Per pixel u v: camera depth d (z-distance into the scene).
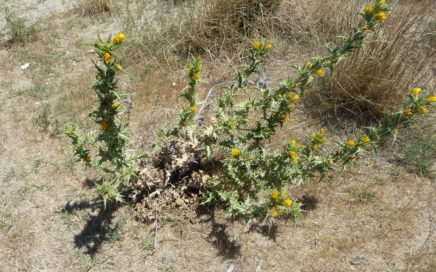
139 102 3.90
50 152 3.38
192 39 4.46
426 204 2.91
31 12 5.64
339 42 4.26
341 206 2.94
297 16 4.71
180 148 2.85
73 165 3.26
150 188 2.88
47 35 5.05
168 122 3.68
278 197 2.30
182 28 4.66
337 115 3.69
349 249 2.67
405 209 2.87
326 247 2.69
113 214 2.90
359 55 3.62
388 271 2.53
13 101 3.93
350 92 3.62
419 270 2.52
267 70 4.28
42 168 3.24
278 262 2.62
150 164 2.96
